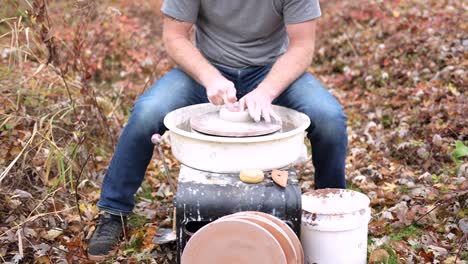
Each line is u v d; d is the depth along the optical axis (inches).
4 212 119.6
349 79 209.8
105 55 218.1
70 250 107.7
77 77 167.9
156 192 136.7
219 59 121.6
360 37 235.0
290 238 88.4
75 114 145.3
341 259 97.1
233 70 121.3
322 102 108.7
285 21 115.4
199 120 100.8
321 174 114.1
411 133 159.0
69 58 168.9
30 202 122.0
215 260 86.1
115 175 110.3
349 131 171.0
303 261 90.9
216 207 91.0
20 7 152.6
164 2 117.1
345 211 96.6
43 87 159.6
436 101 173.3
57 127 137.3
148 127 107.8
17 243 110.6
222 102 103.9
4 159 131.1
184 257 86.9
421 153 145.3
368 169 142.9
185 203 91.2
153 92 112.0
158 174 144.8
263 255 84.5
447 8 240.4
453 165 141.0
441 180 133.2
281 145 95.3
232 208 91.0
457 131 154.0
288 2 113.3
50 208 122.2
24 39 176.1
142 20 274.4
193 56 113.0
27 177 129.2
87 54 205.8
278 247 83.7
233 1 115.3
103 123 149.8
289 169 99.3
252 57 120.8
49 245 110.9
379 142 157.1
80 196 128.2
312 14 113.3
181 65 114.3
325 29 253.3
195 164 96.3
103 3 271.9
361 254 99.3
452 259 103.4
